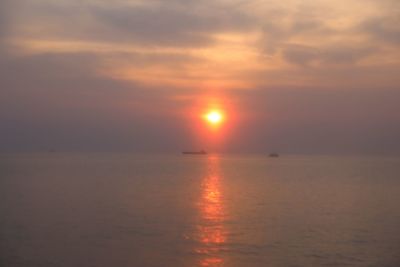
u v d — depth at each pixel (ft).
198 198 188.24
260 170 434.30
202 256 93.09
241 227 122.21
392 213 147.23
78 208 157.17
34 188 230.68
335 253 95.71
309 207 161.38
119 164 570.87
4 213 144.56
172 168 469.16
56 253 94.17
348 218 136.67
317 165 574.56
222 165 565.94
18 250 96.27
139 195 199.52
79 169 429.79
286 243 103.76
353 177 323.37
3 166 481.46
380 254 94.79
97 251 95.96
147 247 99.81
